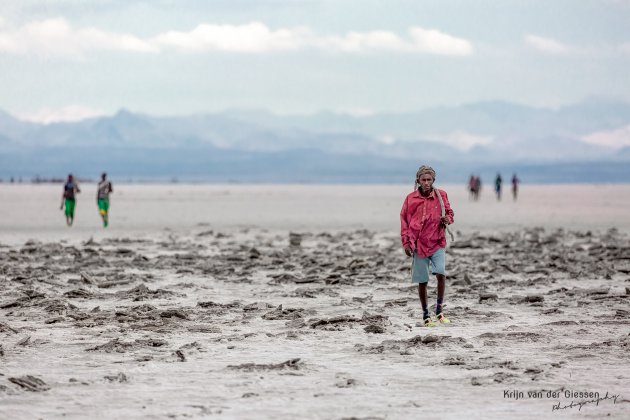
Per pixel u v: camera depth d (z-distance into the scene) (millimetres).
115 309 44938
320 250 83125
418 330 38531
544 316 42625
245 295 51156
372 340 35938
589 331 37875
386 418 23969
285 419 23922
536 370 29562
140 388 27531
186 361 31656
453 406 25266
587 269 64438
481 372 29734
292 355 32781
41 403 25750
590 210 186875
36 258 72375
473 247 84562
